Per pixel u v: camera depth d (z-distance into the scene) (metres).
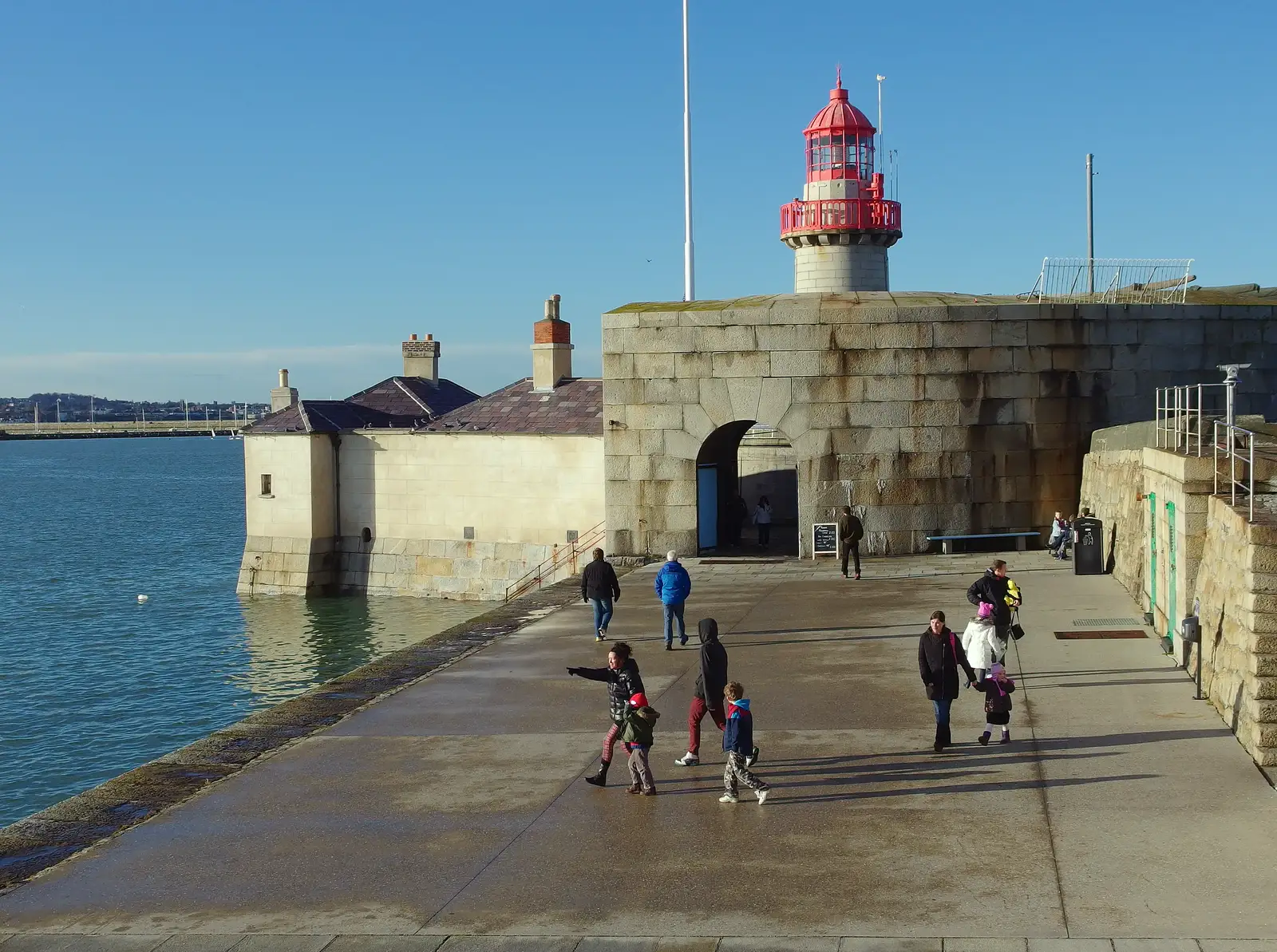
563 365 39.97
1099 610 20.19
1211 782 11.45
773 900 9.18
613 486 28.48
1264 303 28.84
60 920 9.17
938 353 27.41
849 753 12.84
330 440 40.09
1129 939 8.30
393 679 16.70
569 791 11.89
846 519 24.61
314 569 39.62
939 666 12.74
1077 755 12.45
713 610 21.58
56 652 35.44
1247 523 12.09
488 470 37.50
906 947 8.32
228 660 32.91
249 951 8.62
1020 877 9.43
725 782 11.36
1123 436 22.94
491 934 8.77
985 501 27.64
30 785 22.95
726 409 27.88
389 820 11.14
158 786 12.18
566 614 21.75
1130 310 27.86
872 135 39.97
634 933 8.72
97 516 93.25
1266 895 8.95
